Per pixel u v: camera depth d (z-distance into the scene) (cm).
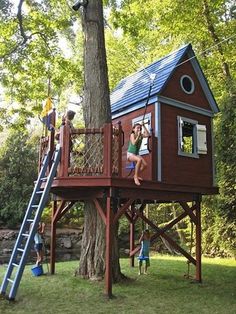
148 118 1076
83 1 1073
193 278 1098
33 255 1775
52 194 1103
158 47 2061
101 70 1059
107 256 851
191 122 1140
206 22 1822
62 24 1495
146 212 2075
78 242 2248
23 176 2458
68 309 732
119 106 1212
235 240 1599
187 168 1093
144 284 984
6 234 2200
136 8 1616
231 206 1478
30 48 1497
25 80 1568
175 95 1098
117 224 1030
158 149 1023
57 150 901
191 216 1089
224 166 1446
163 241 2028
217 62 1880
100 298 818
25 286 913
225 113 1389
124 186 889
